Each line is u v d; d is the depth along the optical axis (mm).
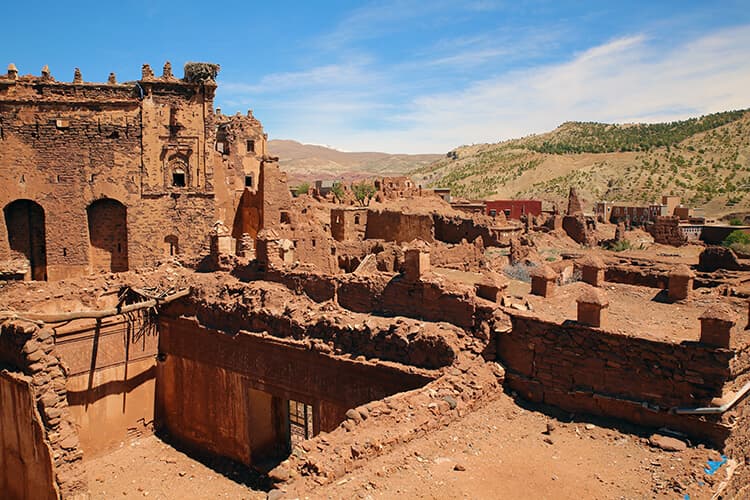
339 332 18047
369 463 11820
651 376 13758
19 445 18047
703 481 11539
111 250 47062
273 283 21594
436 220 50938
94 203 46156
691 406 13117
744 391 13172
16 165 43531
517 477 11898
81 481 16984
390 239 51969
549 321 15344
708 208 107188
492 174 165125
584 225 55469
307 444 11977
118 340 22922
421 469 11914
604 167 147625
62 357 21453
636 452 12844
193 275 23828
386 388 16734
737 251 40062
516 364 16125
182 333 23062
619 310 18172
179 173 47812
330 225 52531
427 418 13461
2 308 20828
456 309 16875
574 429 14102
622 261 27922
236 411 21078
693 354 13094
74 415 21641
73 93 44781
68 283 22938
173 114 46719
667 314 17672
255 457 21125
